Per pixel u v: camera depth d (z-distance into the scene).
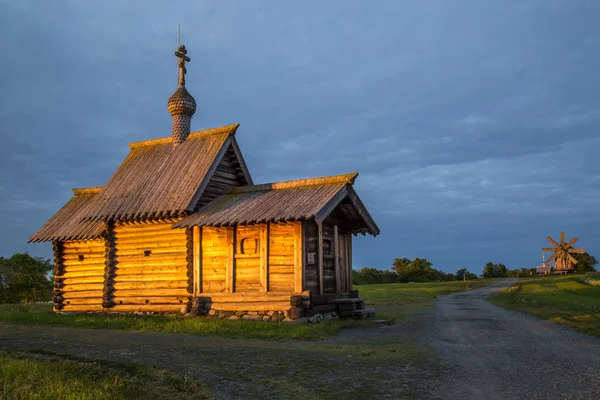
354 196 20.59
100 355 11.32
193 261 20.73
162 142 26.48
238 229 19.95
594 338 14.73
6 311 26.36
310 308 18.56
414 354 12.09
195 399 7.98
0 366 9.77
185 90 26.42
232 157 24.31
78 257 24.52
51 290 56.59
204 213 20.88
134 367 9.90
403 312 25.39
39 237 24.80
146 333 16.08
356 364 10.72
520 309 25.28
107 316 21.44
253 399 8.05
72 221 25.42
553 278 61.66
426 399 8.16
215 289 20.14
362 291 49.06
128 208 22.31
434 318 21.89
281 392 8.45
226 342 13.80
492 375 9.84
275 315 18.31
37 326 18.78
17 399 7.89
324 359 11.14
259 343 13.76
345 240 22.66
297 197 19.75
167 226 21.91
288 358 11.16
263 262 19.05
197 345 12.99
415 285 64.94
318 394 8.38
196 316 19.67
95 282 23.91
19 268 54.44
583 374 9.86
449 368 10.49
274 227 19.14
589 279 52.25
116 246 23.06
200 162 23.11
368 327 18.28
